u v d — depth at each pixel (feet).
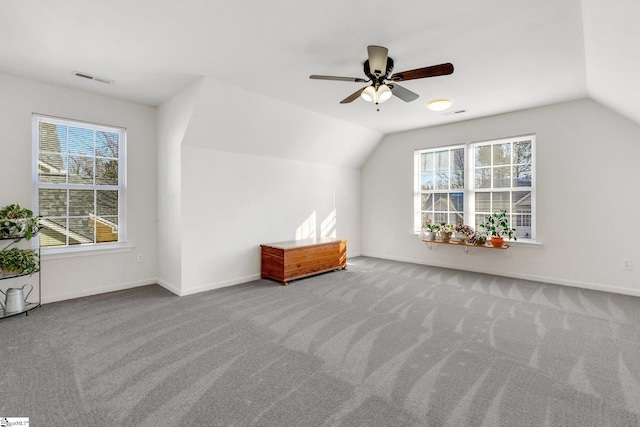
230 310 10.73
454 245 17.06
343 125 16.72
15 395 6.01
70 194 12.17
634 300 11.62
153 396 6.00
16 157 10.82
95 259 12.60
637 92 9.32
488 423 5.26
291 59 9.64
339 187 19.70
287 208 16.65
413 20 7.56
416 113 15.12
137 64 9.96
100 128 12.83
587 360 7.31
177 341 8.34
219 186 13.71
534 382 6.45
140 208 13.76
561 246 13.76
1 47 8.83
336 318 10.00
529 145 14.74
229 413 5.53
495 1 6.82
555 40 8.40
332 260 16.35
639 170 12.07
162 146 13.75
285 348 7.96
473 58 9.48
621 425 5.20
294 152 16.55
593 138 12.92
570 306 11.02
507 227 14.98
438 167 17.85
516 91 12.22
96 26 7.79
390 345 8.13
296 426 5.23
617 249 12.57
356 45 8.76
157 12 7.22
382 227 20.18
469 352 7.74
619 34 6.86
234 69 10.32
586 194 13.15
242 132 13.70
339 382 6.48
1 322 9.59
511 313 10.37
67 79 11.12
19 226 10.07
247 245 14.76
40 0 6.72
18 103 10.82
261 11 7.18
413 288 13.35
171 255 13.19
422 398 5.95
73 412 5.54
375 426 5.22
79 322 9.61
